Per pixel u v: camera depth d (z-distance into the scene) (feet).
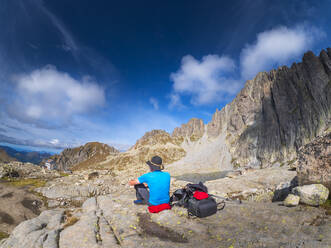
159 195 16.51
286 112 508.53
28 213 72.95
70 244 12.09
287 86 538.88
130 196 25.30
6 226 62.23
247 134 636.07
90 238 12.55
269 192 26.71
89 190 92.68
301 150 19.51
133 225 14.12
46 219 18.29
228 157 648.79
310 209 13.39
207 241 10.15
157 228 13.02
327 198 14.40
